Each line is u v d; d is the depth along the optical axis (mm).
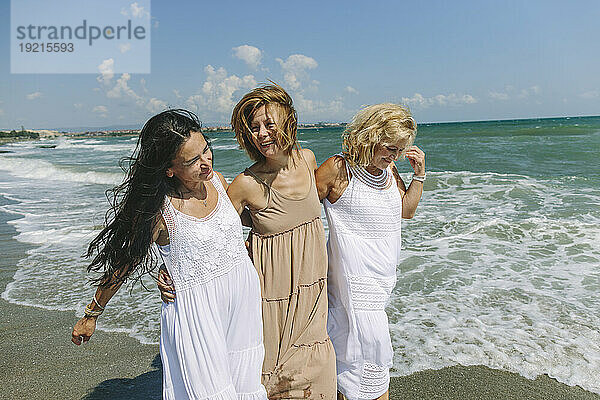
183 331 2166
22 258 6402
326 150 21719
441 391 3236
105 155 26641
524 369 3436
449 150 19812
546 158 15195
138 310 4613
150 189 2080
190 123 2092
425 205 8609
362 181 2705
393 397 3201
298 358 2580
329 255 2801
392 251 2775
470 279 5117
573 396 3115
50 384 3404
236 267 2273
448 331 4023
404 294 4836
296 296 2574
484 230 6762
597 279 4941
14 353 3859
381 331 2725
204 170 2094
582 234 6332
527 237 6395
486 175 11273
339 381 2805
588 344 3709
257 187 2482
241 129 2422
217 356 2186
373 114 2564
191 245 2141
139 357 3746
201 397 2164
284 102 2385
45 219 8828
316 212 2598
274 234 2549
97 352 3848
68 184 14641
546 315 4230
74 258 6289
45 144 55188
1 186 14836
